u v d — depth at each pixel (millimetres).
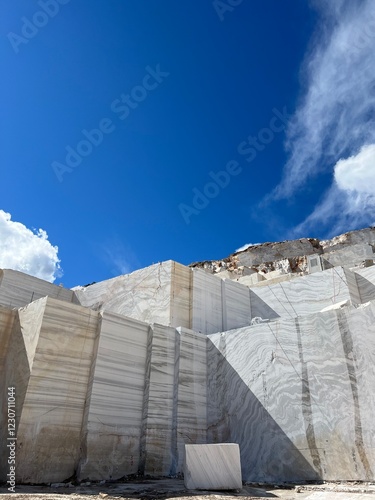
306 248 44500
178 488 6922
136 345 10117
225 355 11047
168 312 13109
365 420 7980
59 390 8234
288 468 8609
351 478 7707
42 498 5258
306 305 14352
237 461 7160
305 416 8867
